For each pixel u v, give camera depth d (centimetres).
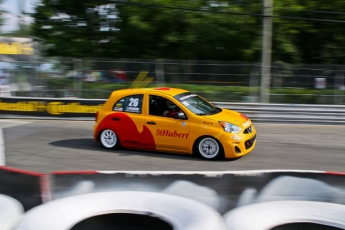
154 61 1347
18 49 1653
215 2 1716
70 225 387
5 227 404
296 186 466
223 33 1692
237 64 1302
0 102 1320
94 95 1352
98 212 411
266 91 1260
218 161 738
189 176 464
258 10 1645
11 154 807
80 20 1953
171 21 1777
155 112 776
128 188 470
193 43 1784
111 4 1898
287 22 1677
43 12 1919
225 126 725
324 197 464
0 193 492
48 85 1360
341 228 390
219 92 1308
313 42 1820
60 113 1295
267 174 464
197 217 384
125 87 1351
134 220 416
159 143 771
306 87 1289
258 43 1667
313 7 1698
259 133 1051
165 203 418
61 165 721
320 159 770
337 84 1276
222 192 463
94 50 1952
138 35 1869
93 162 739
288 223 396
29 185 475
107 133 830
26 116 1312
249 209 409
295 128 1141
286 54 1769
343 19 1736
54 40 1934
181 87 1338
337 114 1188
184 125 747
